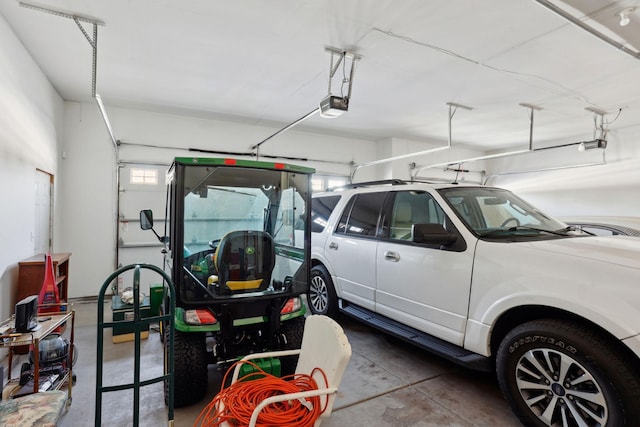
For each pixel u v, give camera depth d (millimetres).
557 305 2059
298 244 2908
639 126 6711
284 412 1763
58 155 5277
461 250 2707
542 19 3145
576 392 1955
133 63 4230
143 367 3199
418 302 2988
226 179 2656
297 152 7773
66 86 4988
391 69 4332
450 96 5289
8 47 3330
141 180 6141
